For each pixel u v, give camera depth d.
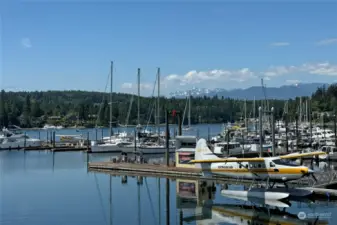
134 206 29.70
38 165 57.19
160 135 81.56
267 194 30.95
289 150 62.09
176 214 27.17
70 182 41.25
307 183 33.91
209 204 30.03
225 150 61.97
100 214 27.22
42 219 25.95
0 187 38.38
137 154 70.25
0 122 156.38
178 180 41.38
